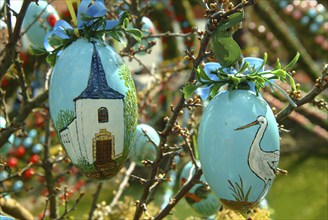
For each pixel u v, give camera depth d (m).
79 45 1.50
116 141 1.47
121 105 1.47
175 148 1.82
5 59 1.73
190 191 2.09
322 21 5.47
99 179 1.52
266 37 5.00
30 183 4.00
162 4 3.96
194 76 1.57
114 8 2.60
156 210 2.59
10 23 1.72
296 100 1.67
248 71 1.48
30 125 3.29
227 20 1.44
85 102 1.44
